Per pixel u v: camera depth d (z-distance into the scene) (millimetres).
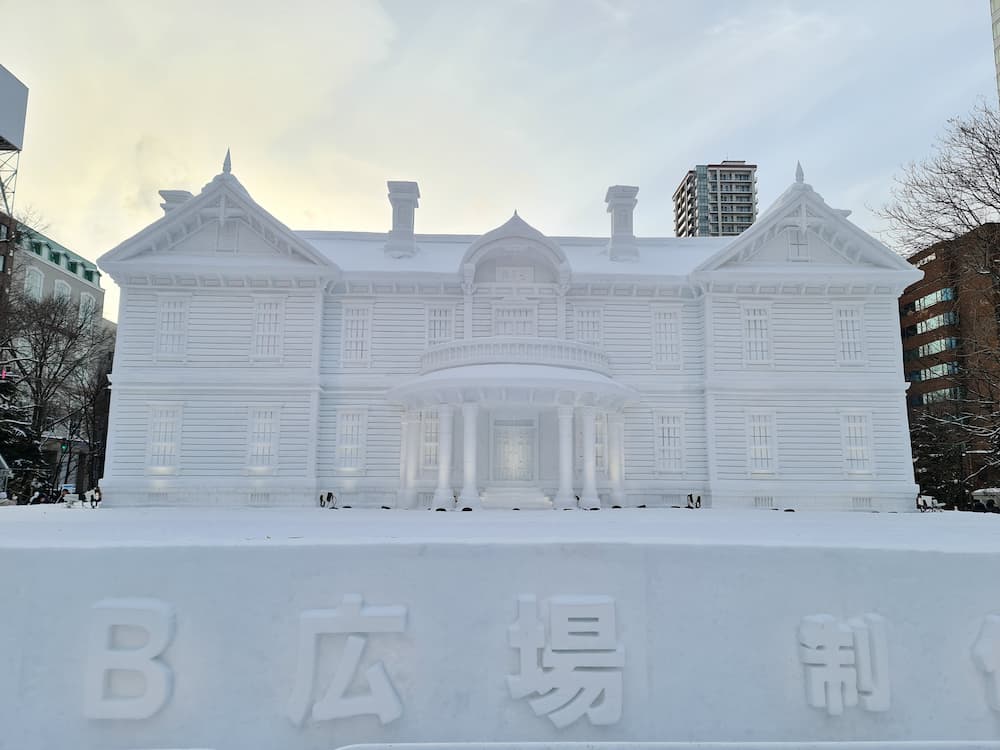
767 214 30391
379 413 29359
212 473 28109
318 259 28984
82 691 8570
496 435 28562
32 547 8906
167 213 30375
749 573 9430
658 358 30141
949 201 36438
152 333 28812
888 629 9211
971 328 46438
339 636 8898
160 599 8852
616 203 33094
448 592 9195
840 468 28859
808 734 8984
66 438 57594
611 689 8992
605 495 27969
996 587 9258
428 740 8742
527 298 30188
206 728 8555
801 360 29547
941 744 7449
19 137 61344
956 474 48531
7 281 50688
